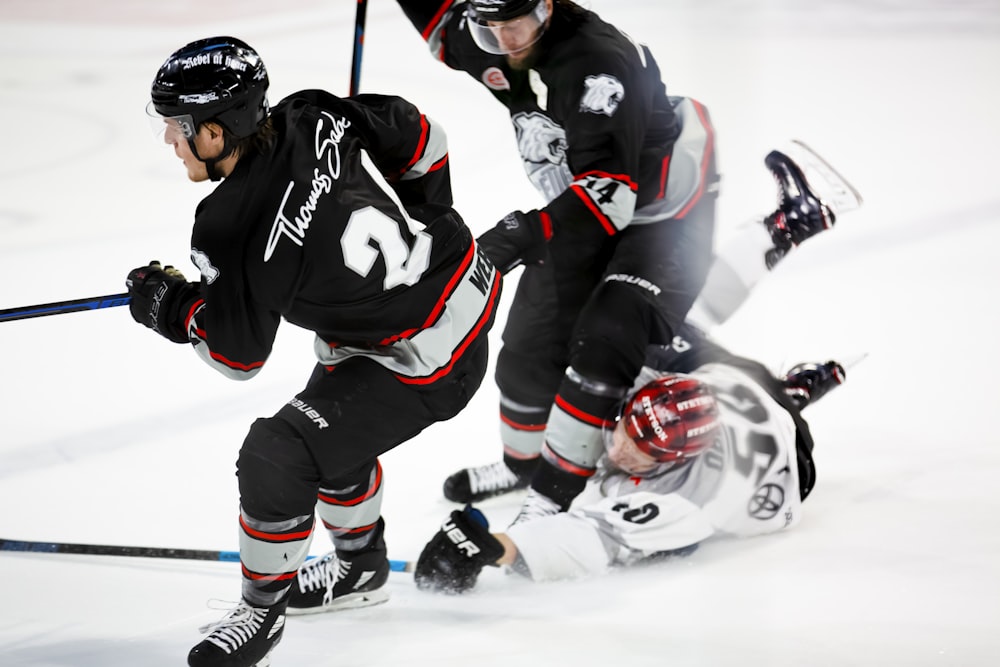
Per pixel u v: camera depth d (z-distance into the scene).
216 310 6.96
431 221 7.67
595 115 8.79
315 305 7.16
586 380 8.95
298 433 7.22
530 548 8.24
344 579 8.17
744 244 10.11
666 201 9.64
